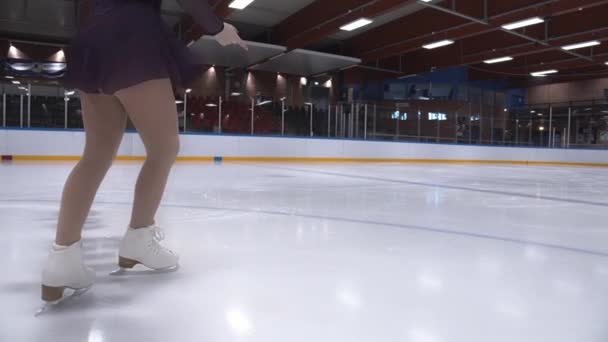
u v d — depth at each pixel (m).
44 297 1.32
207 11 1.36
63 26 14.41
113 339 1.10
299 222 2.90
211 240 2.29
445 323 1.26
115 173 6.79
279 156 13.43
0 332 1.13
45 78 12.63
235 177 6.71
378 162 14.69
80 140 10.86
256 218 3.02
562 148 17.22
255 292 1.49
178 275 1.66
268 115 14.45
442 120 16.12
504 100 22.42
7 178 5.71
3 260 1.85
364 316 1.30
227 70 17.39
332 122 15.20
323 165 11.55
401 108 15.70
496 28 12.83
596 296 1.53
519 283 1.66
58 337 1.11
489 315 1.33
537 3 11.18
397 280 1.67
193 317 1.26
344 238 2.42
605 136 17.77
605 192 5.79
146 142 1.45
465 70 21.14
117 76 1.25
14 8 13.22
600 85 21.52
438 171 10.05
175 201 3.82
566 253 2.17
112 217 2.90
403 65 18.94
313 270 1.77
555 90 22.91
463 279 1.70
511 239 2.49
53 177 5.94
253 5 14.26
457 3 12.14
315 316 1.29
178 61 1.44
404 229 2.73
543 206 4.08
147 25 1.30
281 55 15.65
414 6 14.34
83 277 1.36
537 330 1.23
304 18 14.34
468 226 2.89
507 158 16.69
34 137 10.45
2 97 10.95
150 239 1.64
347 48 17.81
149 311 1.30
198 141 12.34
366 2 11.72
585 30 13.53
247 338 1.13
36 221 2.77
